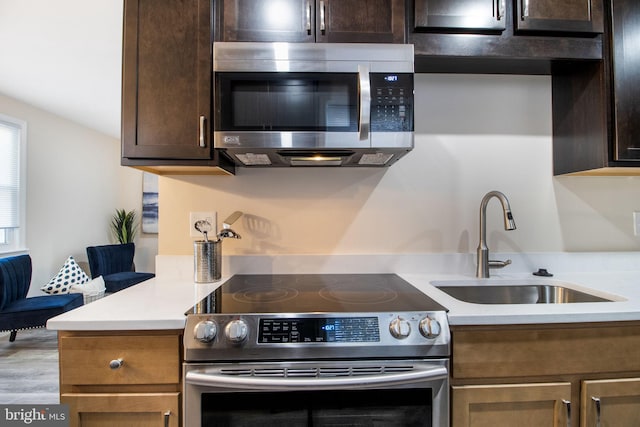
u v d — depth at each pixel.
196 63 1.20
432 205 1.58
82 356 0.91
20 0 1.73
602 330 0.98
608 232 1.61
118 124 4.15
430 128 1.58
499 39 1.26
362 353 0.89
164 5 1.21
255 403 0.90
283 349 0.88
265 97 1.14
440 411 0.91
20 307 2.65
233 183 1.54
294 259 1.53
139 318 0.91
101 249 3.95
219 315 0.92
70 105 3.46
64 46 2.23
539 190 1.60
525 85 1.60
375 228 1.56
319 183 1.55
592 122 1.35
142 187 4.88
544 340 0.96
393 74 1.15
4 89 3.02
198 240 1.49
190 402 0.89
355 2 1.21
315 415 0.91
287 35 1.20
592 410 0.96
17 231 3.33
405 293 1.16
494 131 1.59
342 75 1.14
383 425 0.91
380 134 1.13
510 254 1.57
